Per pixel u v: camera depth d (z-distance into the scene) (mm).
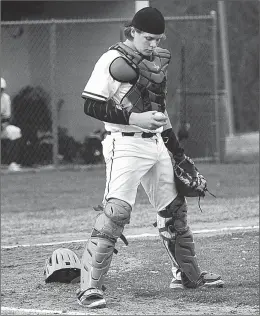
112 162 20953
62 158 63906
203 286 22891
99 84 20328
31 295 22484
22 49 67375
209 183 52875
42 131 63625
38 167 62375
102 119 20422
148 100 20766
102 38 67438
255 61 89250
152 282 23906
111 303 21109
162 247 30219
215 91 64375
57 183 54594
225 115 67125
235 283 23547
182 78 65500
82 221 38688
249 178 55219
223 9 76062
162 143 21609
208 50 70812
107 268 20922
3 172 60250
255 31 88750
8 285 23984
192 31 72438
